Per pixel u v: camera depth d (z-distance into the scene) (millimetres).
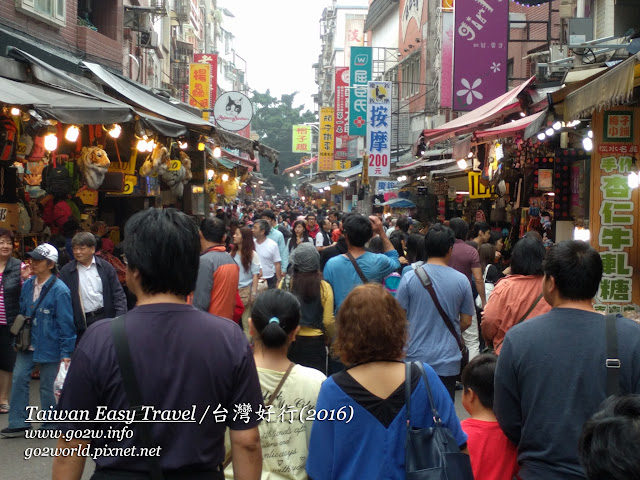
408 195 26266
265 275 10734
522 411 3176
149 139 11031
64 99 8383
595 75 7203
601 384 3027
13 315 7074
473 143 12938
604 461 1719
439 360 5176
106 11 19047
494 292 4969
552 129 8852
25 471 5664
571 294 3205
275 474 3670
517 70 19906
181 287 2562
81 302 7105
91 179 10578
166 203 18531
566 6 12688
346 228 6324
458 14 15016
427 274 5270
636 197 8172
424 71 33375
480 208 19078
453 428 2881
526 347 3168
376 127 25531
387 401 2852
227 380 2496
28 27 13820
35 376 8906
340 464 2869
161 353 2447
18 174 10484
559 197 11414
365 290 2986
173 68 43844
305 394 3715
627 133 8172
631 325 3129
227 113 20641
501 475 3420
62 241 10281
